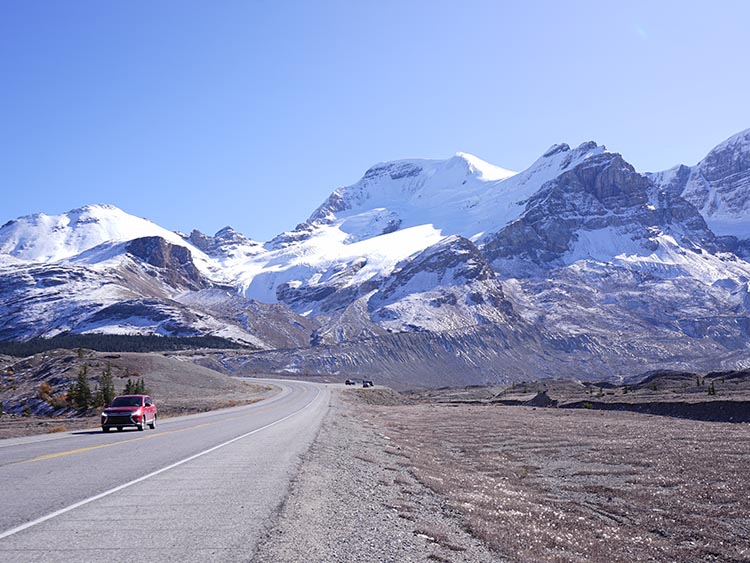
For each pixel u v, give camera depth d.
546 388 130.00
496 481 23.58
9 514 10.10
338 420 44.44
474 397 138.38
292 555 8.61
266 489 13.27
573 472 26.94
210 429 31.75
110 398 68.81
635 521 18.44
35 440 24.55
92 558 7.85
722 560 14.72
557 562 11.81
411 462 25.45
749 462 26.05
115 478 14.09
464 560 10.66
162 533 9.16
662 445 32.47
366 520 12.14
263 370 199.50
